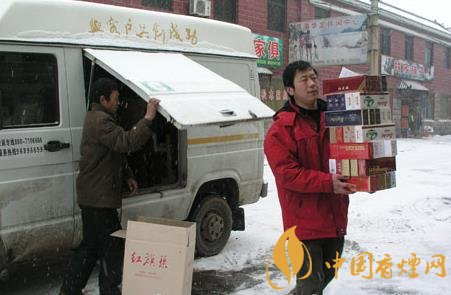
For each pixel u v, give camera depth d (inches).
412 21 940.6
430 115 1077.8
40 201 159.8
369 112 115.9
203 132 210.4
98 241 157.6
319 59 581.3
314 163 124.9
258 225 270.2
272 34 607.2
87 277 160.4
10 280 187.5
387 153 117.4
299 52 600.7
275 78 607.8
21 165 154.6
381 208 308.8
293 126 124.4
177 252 138.2
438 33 1046.4
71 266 159.5
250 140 235.1
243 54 240.2
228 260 214.5
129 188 179.3
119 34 185.3
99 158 153.6
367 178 113.6
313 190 118.3
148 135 149.9
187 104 155.7
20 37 156.3
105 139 150.6
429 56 1061.1
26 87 158.2
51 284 184.1
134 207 184.7
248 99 178.5
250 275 197.2
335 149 119.0
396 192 363.9
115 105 159.2
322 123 126.0
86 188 154.6
